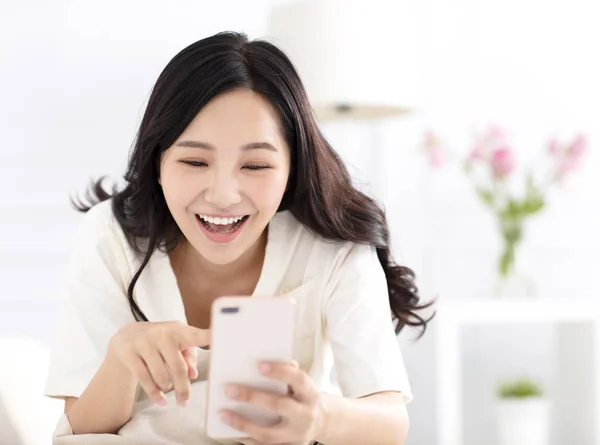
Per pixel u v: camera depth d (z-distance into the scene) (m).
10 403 1.33
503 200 3.00
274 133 1.12
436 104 3.18
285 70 1.15
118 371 1.08
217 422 0.90
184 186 1.11
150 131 1.13
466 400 3.17
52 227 2.79
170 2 2.90
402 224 3.15
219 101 1.10
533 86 3.21
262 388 0.89
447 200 3.19
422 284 3.16
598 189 3.23
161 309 1.31
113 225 1.33
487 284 3.20
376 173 3.09
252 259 1.34
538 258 3.21
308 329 1.34
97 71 2.83
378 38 2.35
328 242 1.35
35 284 2.78
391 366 1.23
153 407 1.14
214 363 0.88
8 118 2.76
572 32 3.24
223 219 1.13
